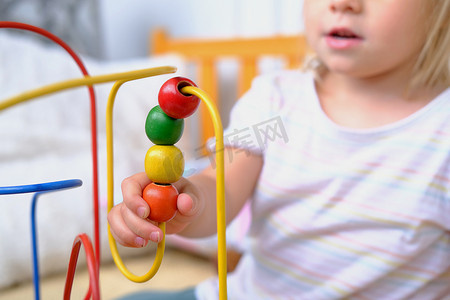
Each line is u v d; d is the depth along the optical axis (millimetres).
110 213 359
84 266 1046
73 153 1203
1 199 979
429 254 609
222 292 294
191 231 521
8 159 1109
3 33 1519
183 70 1428
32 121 1216
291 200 634
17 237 951
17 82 1254
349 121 623
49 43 1615
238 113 671
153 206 338
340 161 611
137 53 1808
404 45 542
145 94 1398
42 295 911
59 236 986
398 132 598
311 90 654
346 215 604
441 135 589
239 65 1435
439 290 616
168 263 1143
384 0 514
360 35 523
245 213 789
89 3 1729
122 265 350
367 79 625
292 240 642
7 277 939
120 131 1359
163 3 1723
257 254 676
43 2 1603
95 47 1762
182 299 700
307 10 560
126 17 1830
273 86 671
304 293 642
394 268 600
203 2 1597
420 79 609
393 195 593
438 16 555
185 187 423
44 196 1012
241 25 1483
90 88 424
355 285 609
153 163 333
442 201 591
